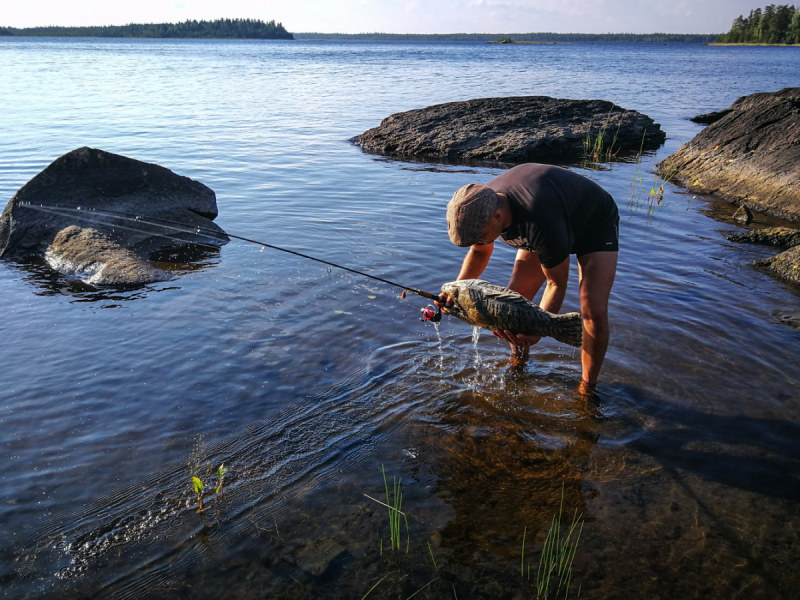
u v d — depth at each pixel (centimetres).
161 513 319
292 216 841
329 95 2559
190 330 510
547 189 356
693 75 4112
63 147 1260
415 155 1410
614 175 1177
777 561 291
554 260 366
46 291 595
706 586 278
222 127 1630
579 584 279
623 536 306
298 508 324
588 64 5541
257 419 396
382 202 927
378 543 301
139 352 473
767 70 4903
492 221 350
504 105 1667
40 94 2350
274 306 558
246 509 323
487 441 381
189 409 405
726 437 379
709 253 712
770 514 319
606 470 355
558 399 423
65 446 367
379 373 453
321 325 522
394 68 4722
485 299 383
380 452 370
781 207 892
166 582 279
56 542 300
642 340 493
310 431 387
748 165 1021
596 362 416
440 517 318
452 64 5444
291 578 281
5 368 448
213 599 270
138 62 5238
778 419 394
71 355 468
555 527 312
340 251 702
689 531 309
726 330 509
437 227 797
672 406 411
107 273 622
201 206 823
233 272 642
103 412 400
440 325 527
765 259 674
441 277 626
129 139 1397
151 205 787
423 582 279
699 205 953
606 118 1587
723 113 1872
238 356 470
